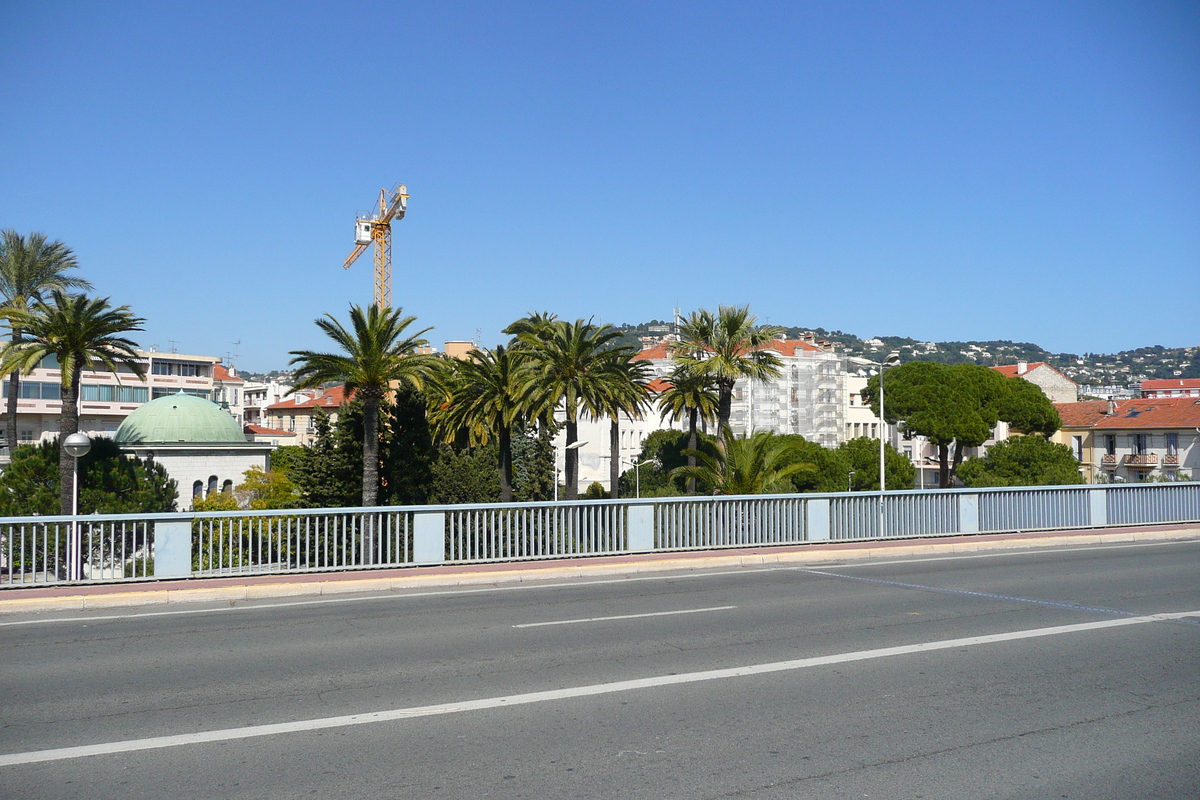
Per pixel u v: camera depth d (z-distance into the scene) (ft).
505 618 37.24
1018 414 216.95
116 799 17.95
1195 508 77.41
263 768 19.60
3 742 21.44
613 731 21.99
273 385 428.15
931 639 32.55
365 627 35.53
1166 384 316.19
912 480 232.73
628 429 331.36
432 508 50.96
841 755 20.29
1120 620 36.17
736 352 147.54
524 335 131.85
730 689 25.80
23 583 43.34
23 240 156.56
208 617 38.27
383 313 109.09
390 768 19.54
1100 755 20.34
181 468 166.50
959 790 18.29
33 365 117.70
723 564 54.29
